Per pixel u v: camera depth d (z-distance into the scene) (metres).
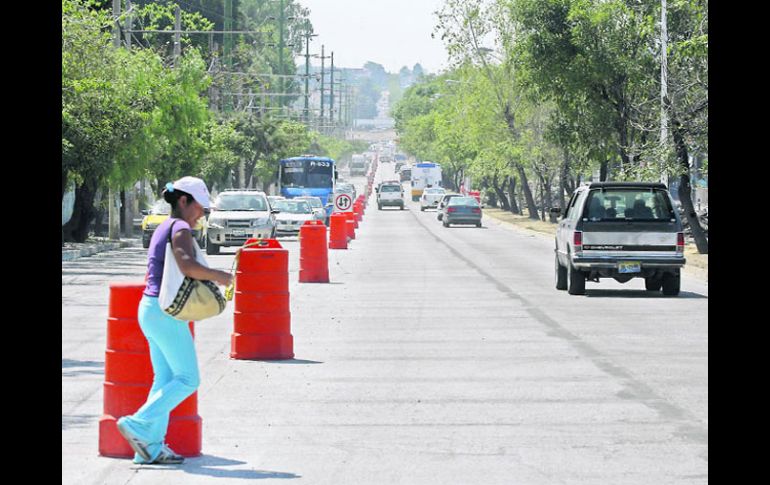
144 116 97.44
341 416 27.42
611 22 102.50
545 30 105.25
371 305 55.22
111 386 23.12
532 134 163.62
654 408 28.39
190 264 21.67
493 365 35.72
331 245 109.81
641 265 58.75
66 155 90.44
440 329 45.41
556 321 48.28
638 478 21.17
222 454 23.31
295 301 57.19
